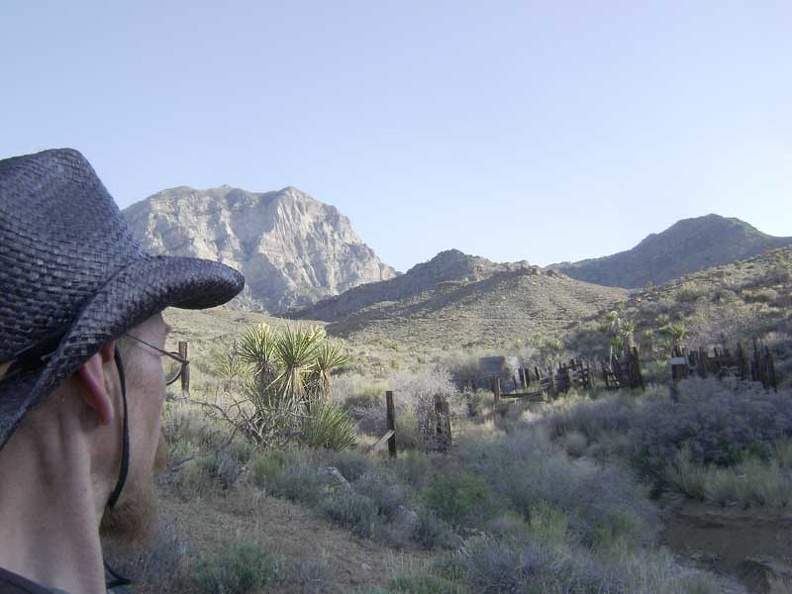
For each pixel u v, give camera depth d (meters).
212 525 7.67
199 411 12.98
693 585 8.80
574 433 19.91
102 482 1.02
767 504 12.80
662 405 18.23
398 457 15.29
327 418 14.32
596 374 32.31
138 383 1.06
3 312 0.87
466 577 7.72
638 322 51.22
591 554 9.72
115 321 0.92
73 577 0.94
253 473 10.35
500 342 62.81
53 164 1.01
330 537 8.46
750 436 15.67
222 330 55.06
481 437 18.05
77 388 0.98
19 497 0.94
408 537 9.52
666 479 15.27
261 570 6.27
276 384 14.61
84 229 0.98
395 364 42.69
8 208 0.90
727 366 24.03
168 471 8.80
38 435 0.96
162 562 5.94
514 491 12.77
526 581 7.57
